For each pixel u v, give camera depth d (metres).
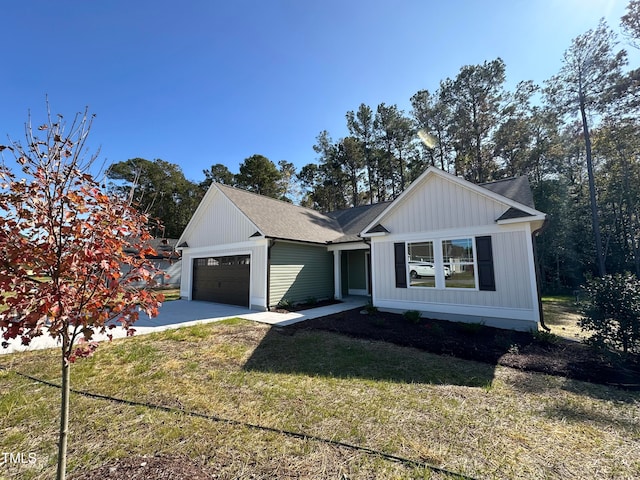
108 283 2.23
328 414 3.62
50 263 2.03
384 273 10.24
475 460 2.78
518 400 4.09
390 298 10.04
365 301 13.49
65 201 2.13
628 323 5.36
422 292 9.41
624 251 19.14
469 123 23.47
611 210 20.27
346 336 7.42
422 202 9.58
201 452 2.83
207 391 4.22
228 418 3.48
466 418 3.57
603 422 3.51
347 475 2.55
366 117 28.27
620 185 19.41
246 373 4.95
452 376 4.97
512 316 7.86
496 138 22.66
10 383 4.37
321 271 14.04
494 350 6.20
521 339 6.92
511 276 7.94
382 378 4.84
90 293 2.18
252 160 33.94
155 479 2.43
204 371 5.01
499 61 22.34
